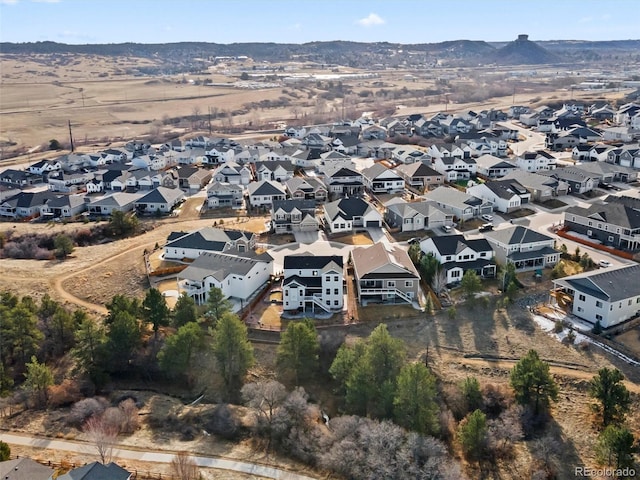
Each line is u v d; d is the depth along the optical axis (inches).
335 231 4330.7
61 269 3934.5
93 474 1926.7
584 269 3538.4
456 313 3164.4
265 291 3447.3
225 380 2783.0
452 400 2559.1
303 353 2672.2
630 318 3006.9
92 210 5280.5
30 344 2886.3
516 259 3535.9
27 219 5231.3
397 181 5315.0
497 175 5723.4
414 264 3614.7
